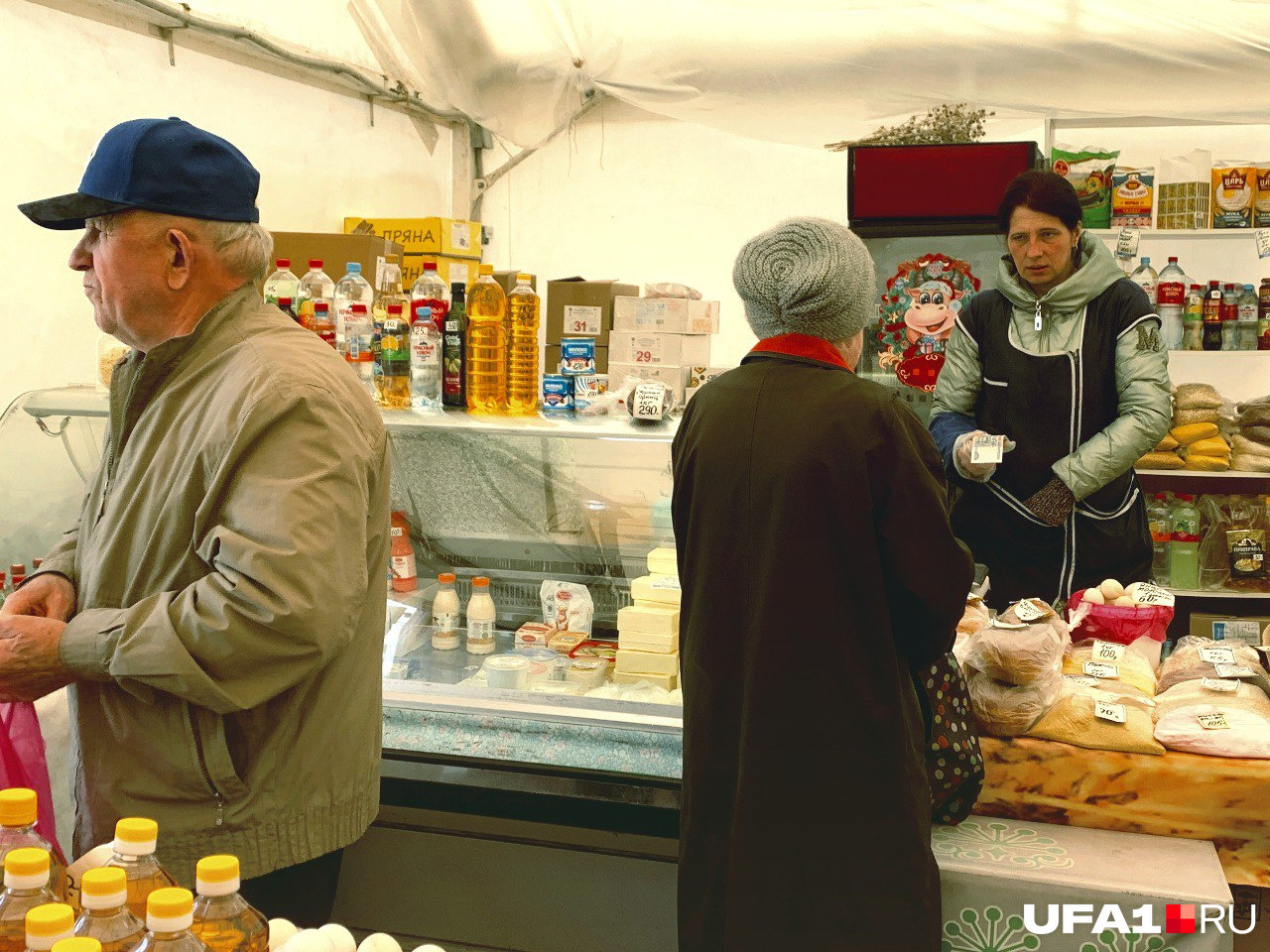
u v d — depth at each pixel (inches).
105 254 56.7
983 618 87.6
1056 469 107.0
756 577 61.7
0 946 34.9
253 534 54.1
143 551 57.6
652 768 81.0
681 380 151.9
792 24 158.4
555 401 98.0
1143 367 105.4
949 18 152.3
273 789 58.5
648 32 162.6
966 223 134.5
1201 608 165.8
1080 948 66.0
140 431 58.9
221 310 58.9
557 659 92.0
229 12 149.2
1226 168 167.9
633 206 219.9
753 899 61.1
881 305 138.4
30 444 97.3
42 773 62.4
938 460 62.3
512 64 172.4
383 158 194.9
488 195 225.3
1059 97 161.6
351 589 56.4
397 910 87.2
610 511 98.4
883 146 135.6
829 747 60.2
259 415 55.0
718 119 180.9
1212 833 71.6
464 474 101.0
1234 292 166.9
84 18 128.0
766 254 63.8
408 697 87.5
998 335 112.3
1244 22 144.4
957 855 69.7
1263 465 159.5
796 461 60.2
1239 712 73.0
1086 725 73.4
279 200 166.1
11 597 61.7
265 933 37.7
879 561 60.7
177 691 53.6
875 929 60.0
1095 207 168.1
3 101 117.9
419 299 100.9
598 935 82.8
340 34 177.0
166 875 39.2
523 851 83.7
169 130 56.9
